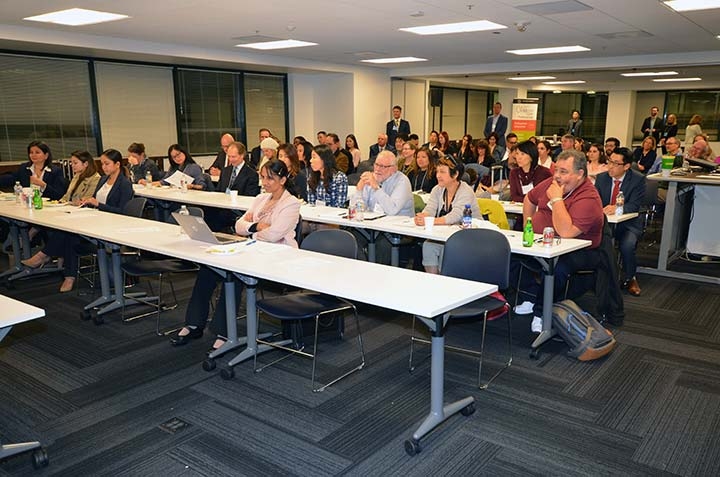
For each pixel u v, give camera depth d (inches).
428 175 239.8
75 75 309.7
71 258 190.7
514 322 161.2
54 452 97.3
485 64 420.5
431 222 153.8
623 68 392.2
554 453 96.4
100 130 323.9
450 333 152.1
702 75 482.6
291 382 123.6
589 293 188.1
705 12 221.3
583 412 110.0
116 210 198.5
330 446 98.7
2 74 282.4
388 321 162.6
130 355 138.9
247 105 409.4
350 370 129.6
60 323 161.3
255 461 94.3
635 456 95.4
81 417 109.2
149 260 165.9
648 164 340.5
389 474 90.9
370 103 442.6
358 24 243.9
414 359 135.9
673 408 111.5
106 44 277.3
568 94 694.5
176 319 164.7
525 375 126.6
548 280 135.3
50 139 304.5
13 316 86.0
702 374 126.8
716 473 90.7
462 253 129.4
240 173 239.8
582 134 701.9
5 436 102.5
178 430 104.1
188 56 312.2
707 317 164.4
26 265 196.7
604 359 135.3
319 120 450.3
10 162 290.4
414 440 95.9
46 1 193.2
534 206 162.4
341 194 201.3
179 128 365.1
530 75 488.4
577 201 142.8
